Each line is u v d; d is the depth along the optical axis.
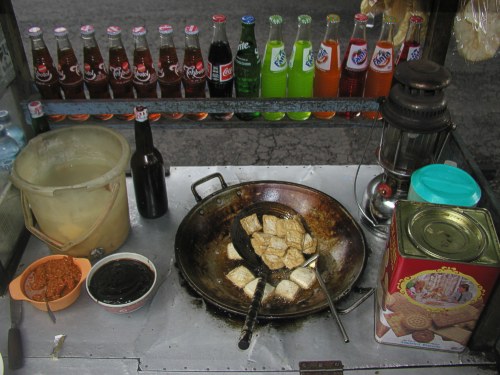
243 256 1.11
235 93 1.54
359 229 1.10
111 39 1.35
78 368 0.92
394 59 1.45
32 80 1.31
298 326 0.98
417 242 0.79
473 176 1.09
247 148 3.01
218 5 4.28
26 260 1.13
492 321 0.86
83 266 1.01
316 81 1.40
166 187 1.34
